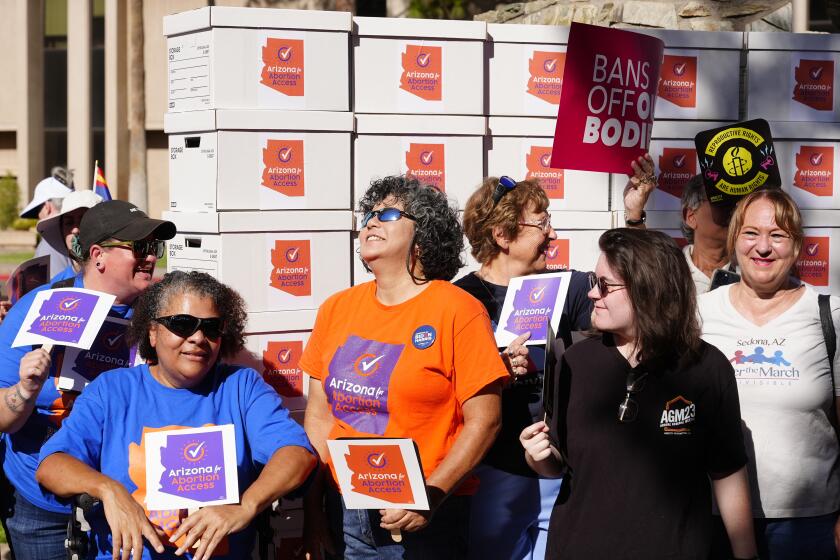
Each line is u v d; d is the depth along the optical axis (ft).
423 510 9.77
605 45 13.70
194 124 13.38
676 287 9.70
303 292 13.53
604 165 14.01
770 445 11.04
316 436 11.25
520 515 12.32
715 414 9.71
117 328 11.91
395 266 10.75
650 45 14.08
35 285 14.07
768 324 11.24
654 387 9.66
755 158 13.51
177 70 13.79
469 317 10.42
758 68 15.75
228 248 13.10
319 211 13.56
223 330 10.63
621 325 9.81
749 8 20.85
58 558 12.08
